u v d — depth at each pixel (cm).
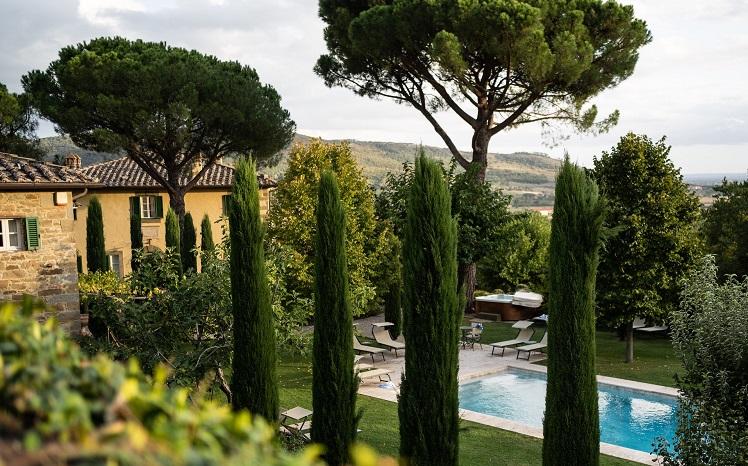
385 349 2041
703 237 1998
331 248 926
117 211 3133
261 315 958
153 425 182
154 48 2675
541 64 2055
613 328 2125
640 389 1669
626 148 1850
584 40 2162
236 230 952
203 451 174
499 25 2058
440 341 832
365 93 2659
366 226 2403
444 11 2145
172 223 2488
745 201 2303
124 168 3341
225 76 2653
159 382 221
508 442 1284
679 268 1847
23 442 160
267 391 957
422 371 830
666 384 1708
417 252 834
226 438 190
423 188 838
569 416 834
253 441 193
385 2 2442
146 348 1165
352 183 2392
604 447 1262
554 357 848
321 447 191
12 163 1416
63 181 1377
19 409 171
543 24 2181
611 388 1727
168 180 3033
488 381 1864
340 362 926
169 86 2461
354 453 175
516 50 2092
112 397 182
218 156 2808
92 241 2116
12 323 215
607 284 1881
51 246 1395
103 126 2559
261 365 954
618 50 2231
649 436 1459
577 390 833
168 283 1257
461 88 2377
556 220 854
